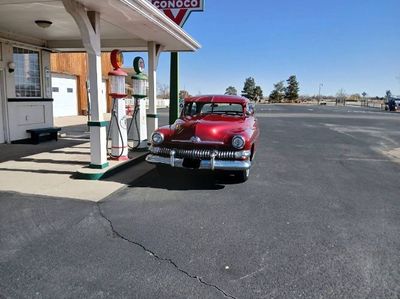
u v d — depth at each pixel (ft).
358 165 27.22
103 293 9.43
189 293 9.50
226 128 20.53
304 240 12.96
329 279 10.30
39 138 35.47
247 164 19.65
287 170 24.88
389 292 9.68
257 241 12.82
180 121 23.07
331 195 18.83
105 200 17.24
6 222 14.12
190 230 13.71
